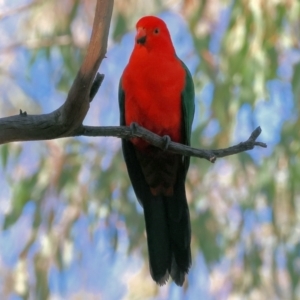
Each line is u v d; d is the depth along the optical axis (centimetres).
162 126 885
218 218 1253
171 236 882
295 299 1180
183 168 893
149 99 870
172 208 893
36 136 661
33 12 1342
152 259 868
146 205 898
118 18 1222
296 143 1172
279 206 1188
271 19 1155
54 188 1222
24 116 653
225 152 737
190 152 754
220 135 1208
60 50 1273
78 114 646
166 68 873
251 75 1156
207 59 1189
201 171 1250
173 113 883
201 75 1212
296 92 1144
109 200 1202
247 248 1222
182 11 1315
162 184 897
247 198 1214
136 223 1187
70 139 1266
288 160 1172
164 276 855
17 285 1190
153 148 876
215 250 1184
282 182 1182
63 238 1207
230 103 1177
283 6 1159
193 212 1216
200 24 1253
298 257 1180
